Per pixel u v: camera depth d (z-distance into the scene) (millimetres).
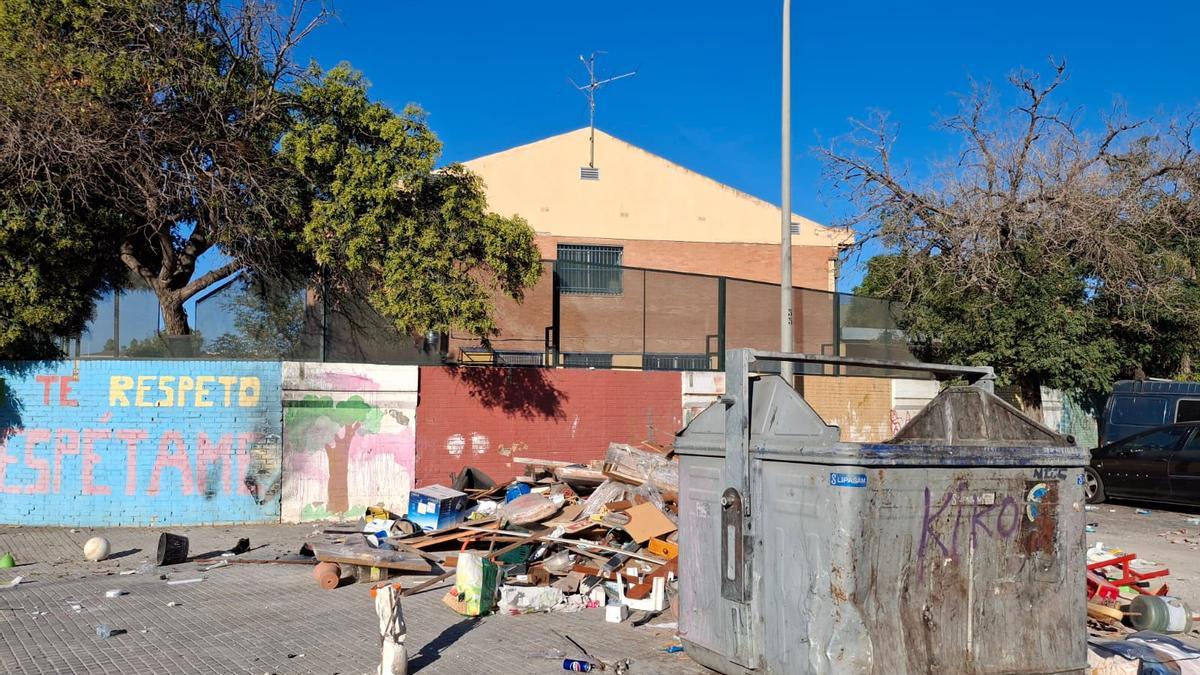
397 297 12500
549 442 14391
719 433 5773
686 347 16094
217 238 12875
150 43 12648
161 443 12469
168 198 12586
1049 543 5316
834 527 4867
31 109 11570
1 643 6512
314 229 12609
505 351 14539
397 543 9680
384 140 13000
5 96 11469
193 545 10930
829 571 4871
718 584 5711
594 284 15461
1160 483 15211
